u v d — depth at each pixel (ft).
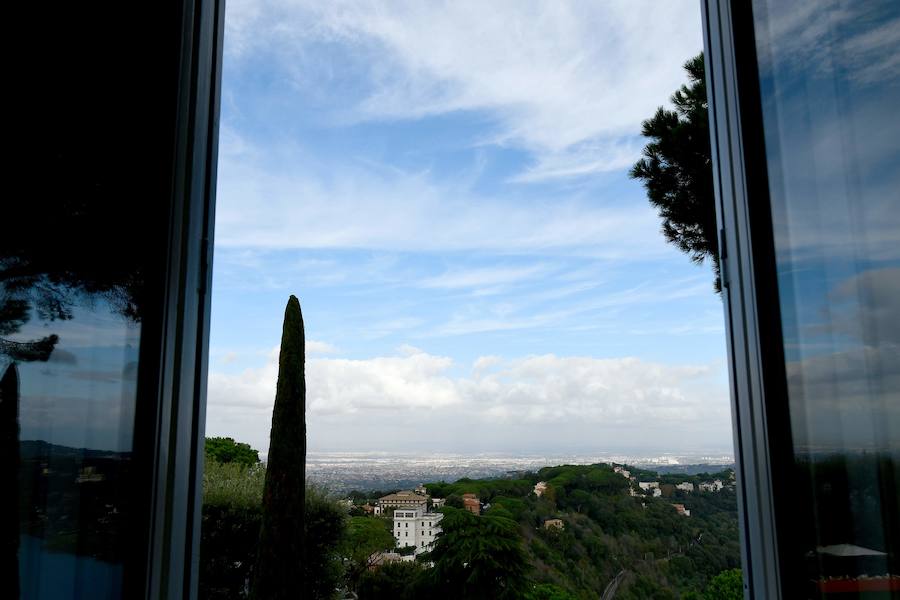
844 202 3.79
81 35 4.32
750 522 4.45
